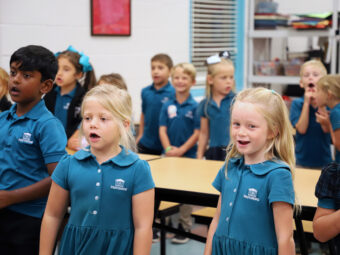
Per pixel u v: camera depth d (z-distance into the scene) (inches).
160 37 190.5
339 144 110.1
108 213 64.8
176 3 195.5
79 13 159.6
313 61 141.3
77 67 128.1
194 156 146.6
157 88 159.5
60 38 154.6
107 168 65.6
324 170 60.6
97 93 65.4
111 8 168.9
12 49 141.4
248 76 226.1
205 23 214.1
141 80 185.0
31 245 76.8
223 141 135.0
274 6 222.2
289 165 63.9
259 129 61.7
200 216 99.7
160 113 150.4
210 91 137.9
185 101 147.4
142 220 65.0
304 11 241.0
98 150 66.4
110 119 64.5
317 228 59.9
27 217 76.6
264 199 61.2
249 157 64.4
